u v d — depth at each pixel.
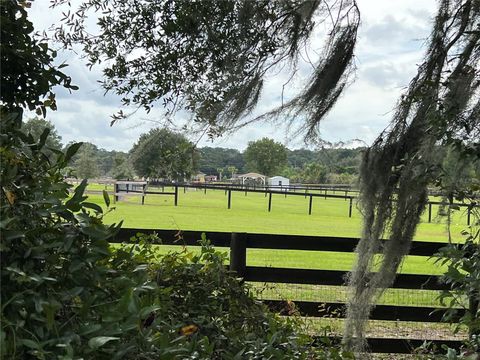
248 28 2.73
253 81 2.83
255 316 2.71
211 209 14.98
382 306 4.30
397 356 4.26
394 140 3.25
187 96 2.82
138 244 2.97
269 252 8.11
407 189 3.12
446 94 2.97
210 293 2.75
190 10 2.64
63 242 1.33
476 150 2.80
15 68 1.84
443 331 4.89
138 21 2.69
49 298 1.26
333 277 4.27
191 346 1.78
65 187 1.46
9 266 1.23
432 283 4.21
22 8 1.81
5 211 1.29
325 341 2.58
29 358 1.21
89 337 1.27
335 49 3.03
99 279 1.41
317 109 3.06
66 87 1.93
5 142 1.44
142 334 1.44
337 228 11.71
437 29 3.11
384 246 3.30
